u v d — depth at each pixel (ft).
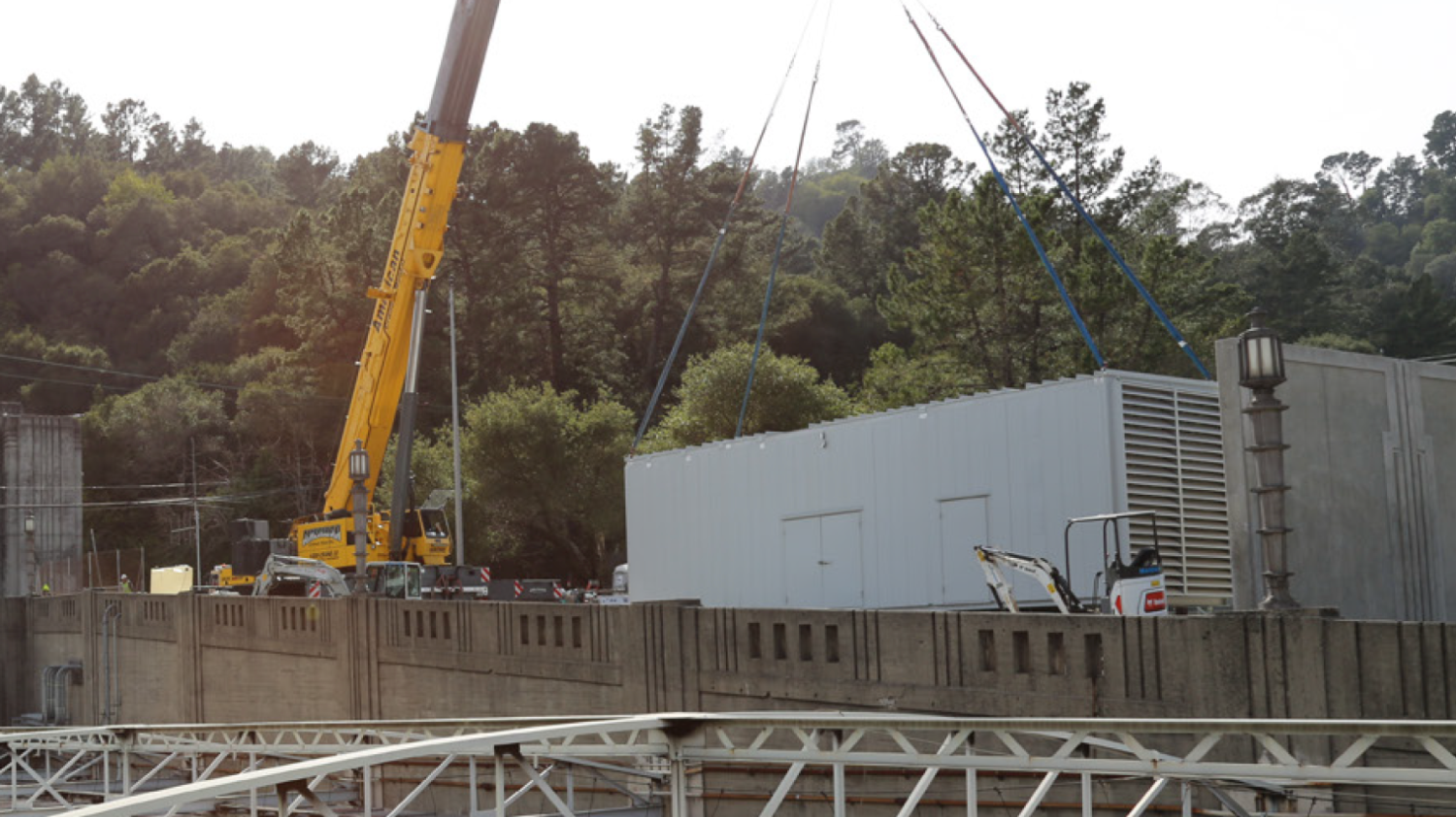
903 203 406.41
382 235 311.27
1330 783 55.83
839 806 49.24
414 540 146.30
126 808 40.50
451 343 206.18
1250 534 74.43
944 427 91.81
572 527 252.01
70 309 462.19
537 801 91.76
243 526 173.06
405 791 96.73
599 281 324.60
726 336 323.57
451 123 132.87
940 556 91.45
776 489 103.71
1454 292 546.26
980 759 46.65
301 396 313.12
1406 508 83.76
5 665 223.51
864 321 367.86
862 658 76.69
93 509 353.72
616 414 236.63
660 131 333.62
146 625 175.11
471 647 111.75
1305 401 79.77
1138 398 84.43
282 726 73.41
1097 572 81.76
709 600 109.29
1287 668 57.21
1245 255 412.57
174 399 361.92
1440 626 52.75
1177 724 42.16
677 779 51.88
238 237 484.74
